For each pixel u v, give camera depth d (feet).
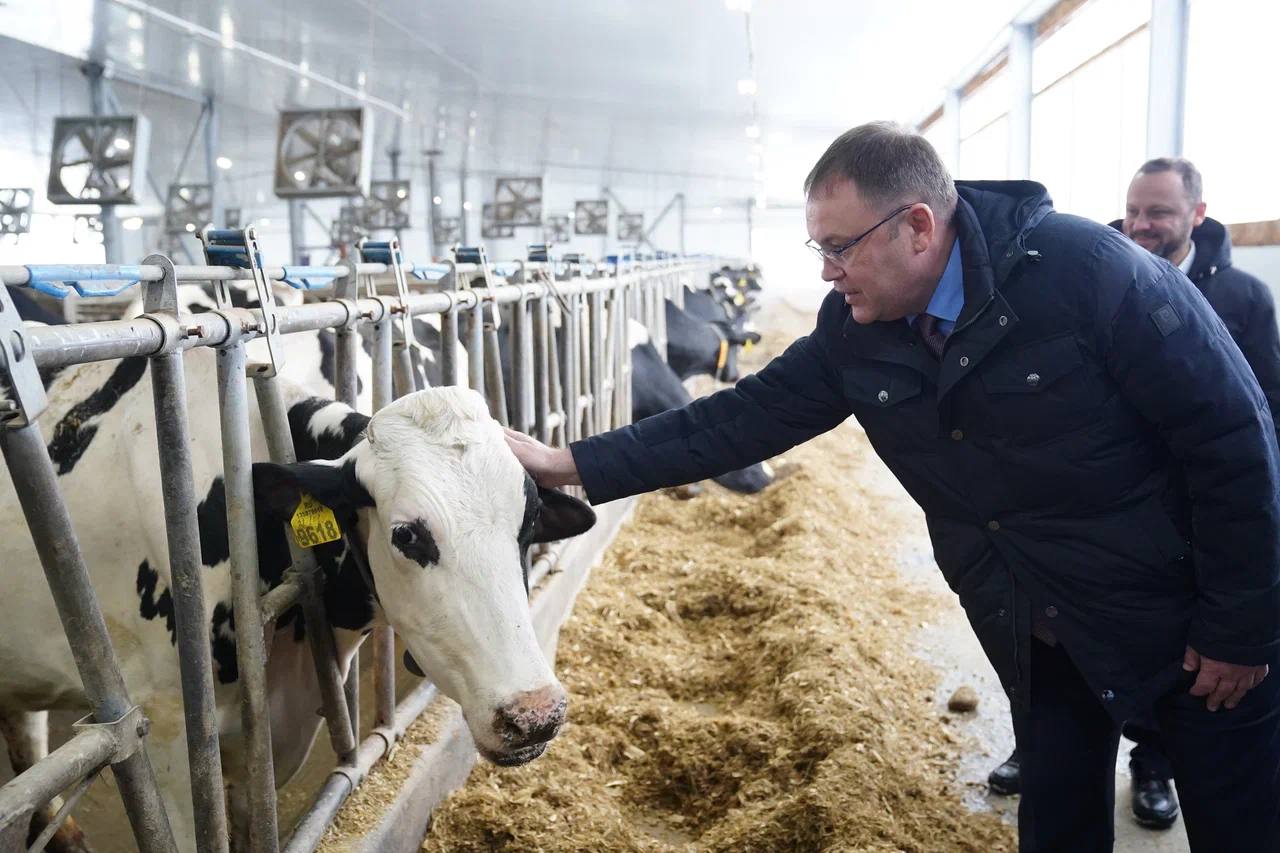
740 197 133.39
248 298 11.18
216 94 60.59
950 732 11.45
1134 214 9.22
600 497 7.59
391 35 47.29
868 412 6.86
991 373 6.18
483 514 6.34
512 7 42.06
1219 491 5.82
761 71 57.62
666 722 11.05
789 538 18.02
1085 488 6.18
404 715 9.32
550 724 6.05
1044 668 6.88
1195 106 25.59
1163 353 5.75
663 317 31.45
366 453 6.57
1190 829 6.68
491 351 11.96
